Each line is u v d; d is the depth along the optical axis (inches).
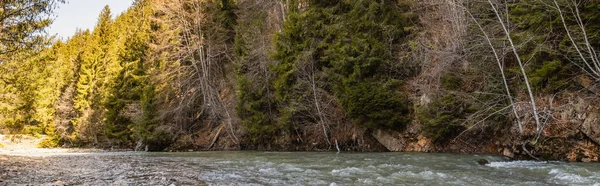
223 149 945.5
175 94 1067.9
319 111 739.4
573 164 421.7
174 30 1076.5
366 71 697.6
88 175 393.4
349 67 712.4
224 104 978.7
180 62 1114.7
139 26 1496.1
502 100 540.7
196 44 1078.4
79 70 1835.6
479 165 432.8
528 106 514.9
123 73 1363.2
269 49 863.1
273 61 853.2
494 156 527.2
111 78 1409.9
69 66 1918.1
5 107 1075.3
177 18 1109.1
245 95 841.5
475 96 575.2
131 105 1174.3
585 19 468.4
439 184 305.7
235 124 941.8
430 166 428.1
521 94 537.0
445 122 597.0
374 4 754.8
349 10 817.5
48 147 1568.7
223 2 1104.8
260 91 826.8
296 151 770.2
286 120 773.3
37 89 1093.8
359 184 312.3
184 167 473.4
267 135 845.8
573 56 485.7
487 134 585.9
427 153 596.4
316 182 327.0
